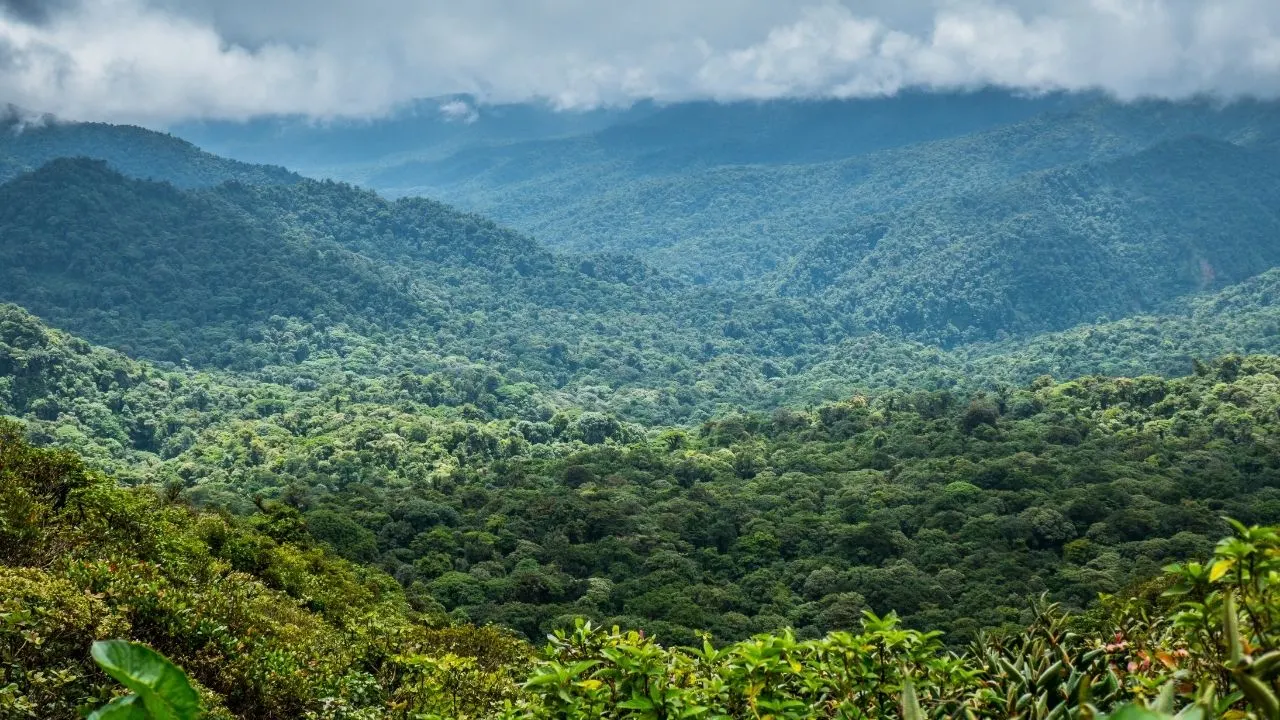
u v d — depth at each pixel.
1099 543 66.62
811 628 54.47
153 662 1.73
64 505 16.97
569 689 4.84
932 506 75.62
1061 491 75.81
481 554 65.94
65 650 9.56
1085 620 8.34
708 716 4.73
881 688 4.63
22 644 9.19
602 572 65.31
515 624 54.28
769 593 62.41
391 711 13.54
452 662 13.55
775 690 4.84
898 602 57.34
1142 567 58.66
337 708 12.83
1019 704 4.06
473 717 13.32
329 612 27.11
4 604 9.21
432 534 67.81
